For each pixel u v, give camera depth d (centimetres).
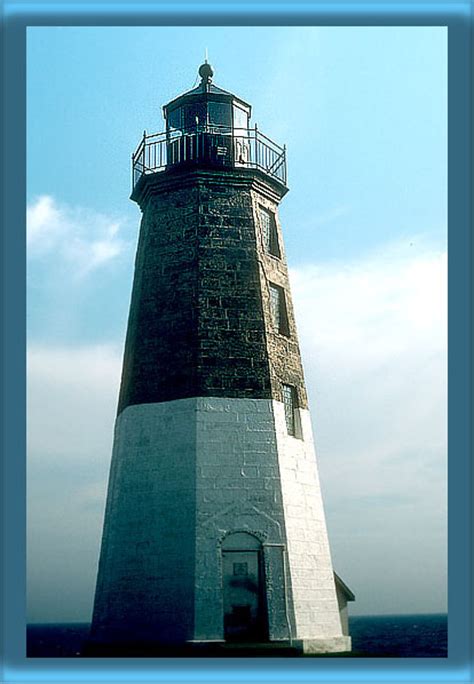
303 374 3328
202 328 3077
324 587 3056
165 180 3294
